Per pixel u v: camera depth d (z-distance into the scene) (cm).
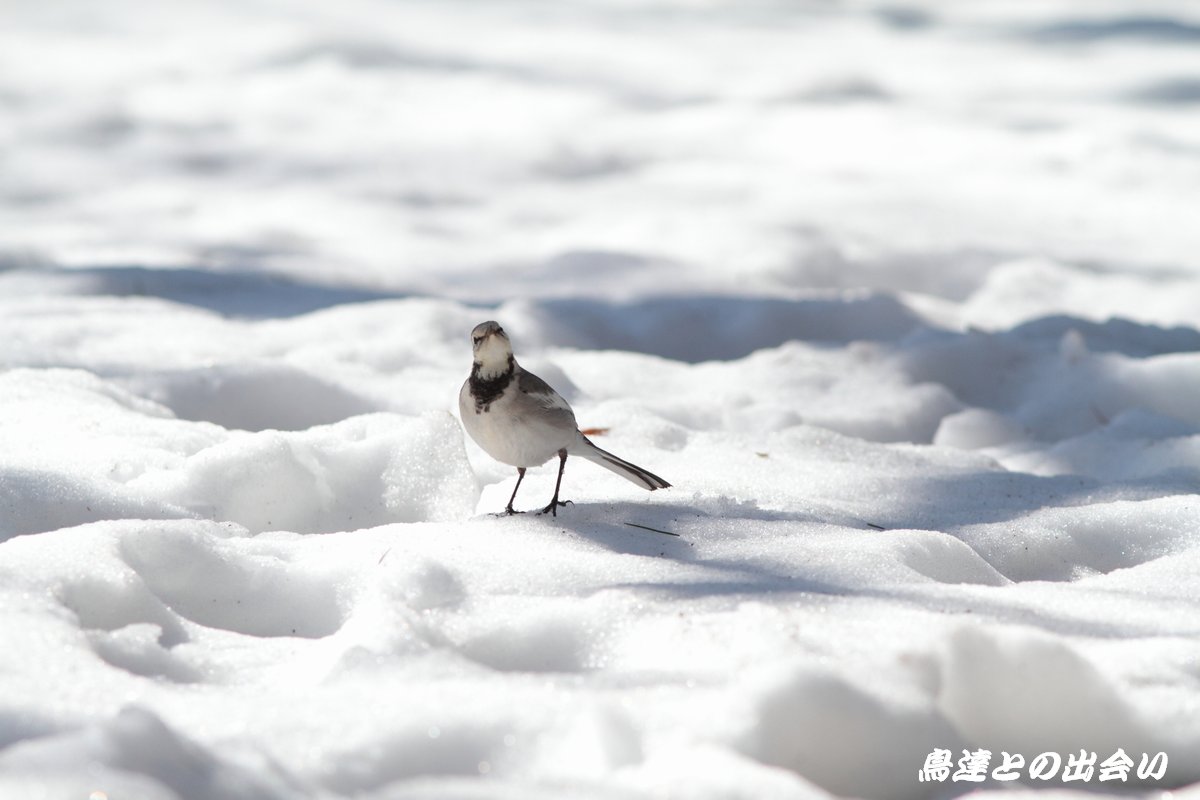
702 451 1024
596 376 1327
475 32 5309
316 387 1162
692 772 435
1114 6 6644
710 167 3161
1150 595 666
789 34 5672
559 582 657
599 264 2164
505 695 488
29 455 843
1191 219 2645
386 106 3822
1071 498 908
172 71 4172
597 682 519
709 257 2269
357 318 1477
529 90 4128
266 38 4772
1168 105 3950
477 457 983
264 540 717
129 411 998
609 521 776
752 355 1520
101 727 415
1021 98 4097
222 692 520
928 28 5959
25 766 400
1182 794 484
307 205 2662
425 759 457
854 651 535
